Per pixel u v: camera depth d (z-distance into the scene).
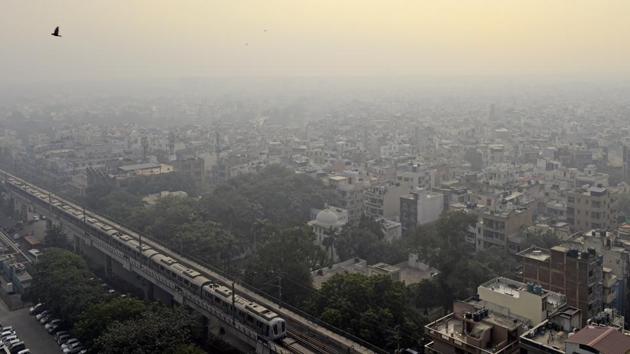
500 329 89.81
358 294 113.00
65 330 131.62
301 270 132.25
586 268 117.62
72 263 144.38
